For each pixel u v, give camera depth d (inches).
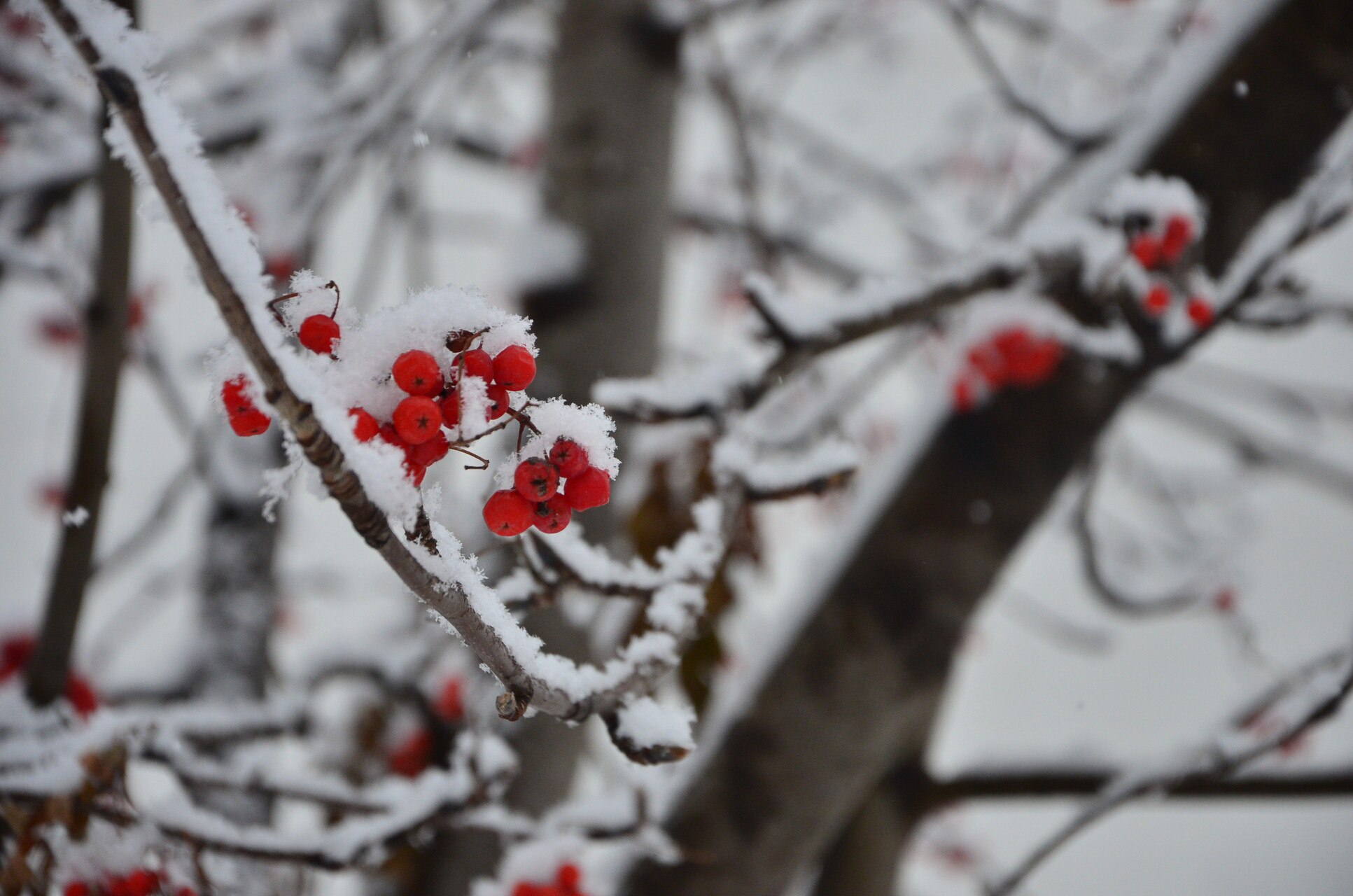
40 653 38.6
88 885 33.3
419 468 26.9
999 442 47.3
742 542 42.6
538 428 27.7
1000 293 44.2
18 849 32.9
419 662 57.9
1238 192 45.1
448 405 26.9
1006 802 56.1
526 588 31.4
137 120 25.8
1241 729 45.6
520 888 35.7
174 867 34.2
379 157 59.1
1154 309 38.9
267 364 25.7
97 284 35.1
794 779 46.5
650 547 44.4
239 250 25.8
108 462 37.1
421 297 27.3
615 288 58.4
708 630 43.3
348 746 57.4
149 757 37.3
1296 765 45.7
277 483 26.7
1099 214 43.2
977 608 48.9
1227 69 45.0
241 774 37.9
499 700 27.8
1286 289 43.8
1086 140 58.0
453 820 35.3
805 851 47.3
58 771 33.5
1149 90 52.3
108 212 34.6
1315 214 35.7
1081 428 47.0
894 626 47.6
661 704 29.6
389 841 34.7
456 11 53.8
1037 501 47.8
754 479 33.5
